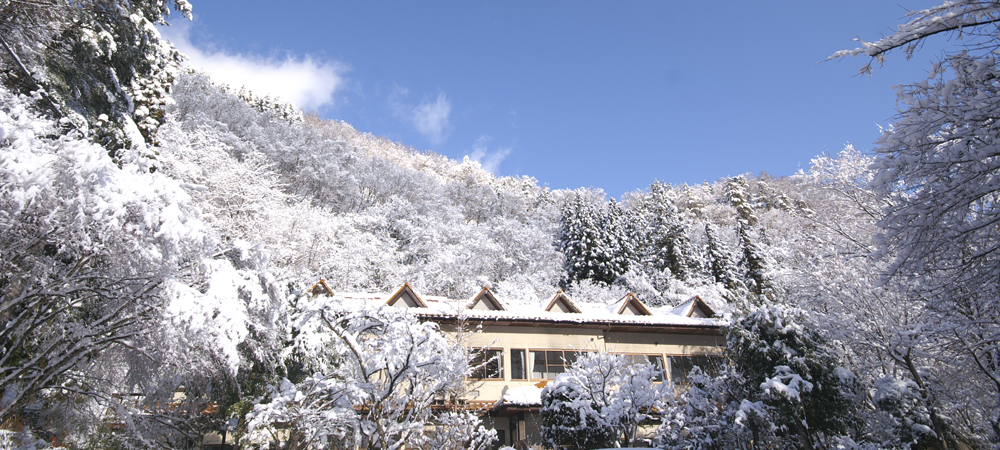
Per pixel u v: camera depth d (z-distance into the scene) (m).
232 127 48.25
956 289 7.62
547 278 41.69
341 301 11.90
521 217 63.34
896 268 7.52
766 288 33.69
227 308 9.03
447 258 37.38
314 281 28.03
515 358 20.06
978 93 6.31
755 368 12.36
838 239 18.02
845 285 15.71
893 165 7.16
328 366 13.53
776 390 10.86
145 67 19.48
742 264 38.72
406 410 12.68
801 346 11.92
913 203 6.97
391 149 101.50
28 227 8.63
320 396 11.70
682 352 22.00
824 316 15.17
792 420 11.06
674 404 14.86
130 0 18.50
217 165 31.97
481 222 60.88
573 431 14.64
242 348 11.50
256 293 10.41
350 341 11.92
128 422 11.02
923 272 7.72
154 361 9.77
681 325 21.62
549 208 65.25
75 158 8.66
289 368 13.34
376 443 11.06
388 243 40.16
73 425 11.22
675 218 46.22
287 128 55.84
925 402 12.02
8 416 9.48
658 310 25.30
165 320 8.42
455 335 18.14
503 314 20.03
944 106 6.54
